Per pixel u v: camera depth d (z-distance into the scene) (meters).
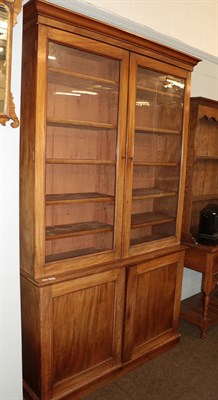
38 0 1.43
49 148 1.92
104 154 2.05
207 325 2.61
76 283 1.77
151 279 2.19
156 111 2.28
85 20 1.61
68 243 2.01
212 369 2.22
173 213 2.38
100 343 1.97
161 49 2.00
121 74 1.85
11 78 1.40
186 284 3.14
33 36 1.52
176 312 2.44
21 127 1.66
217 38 3.10
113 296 1.98
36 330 1.70
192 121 2.54
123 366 2.11
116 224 1.98
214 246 2.54
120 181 1.95
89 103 2.05
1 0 1.29
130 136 1.96
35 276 1.66
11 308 1.56
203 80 3.01
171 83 2.28
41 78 1.53
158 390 2.00
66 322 1.78
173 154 2.35
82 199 1.85
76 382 1.88
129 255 2.07
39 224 1.63
